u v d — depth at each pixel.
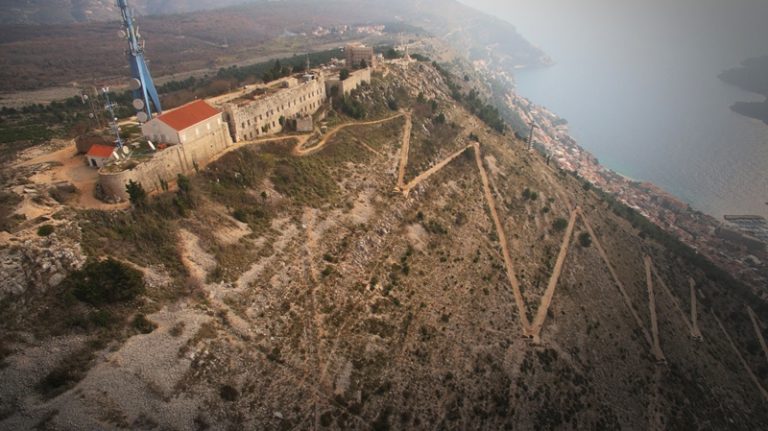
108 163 76.50
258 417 59.84
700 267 169.25
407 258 102.62
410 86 180.00
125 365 52.53
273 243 83.12
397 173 125.94
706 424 111.69
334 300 81.62
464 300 103.62
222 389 58.34
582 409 98.56
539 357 102.38
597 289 133.50
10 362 47.44
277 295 75.12
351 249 93.75
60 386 48.03
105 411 48.47
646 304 138.62
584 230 153.75
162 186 79.19
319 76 139.50
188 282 66.00
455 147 153.38
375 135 135.88
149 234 68.75
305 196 98.44
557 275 129.50
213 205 82.19
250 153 99.88
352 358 75.50
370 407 71.81
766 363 141.38
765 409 126.19
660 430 104.94
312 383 68.38
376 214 106.88
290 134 118.38
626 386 110.69
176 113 88.50
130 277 58.91
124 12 86.69
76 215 65.44
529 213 145.75
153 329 57.56
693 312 145.75
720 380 126.88
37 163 80.44
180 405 53.53
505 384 92.50
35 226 60.38
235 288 70.44
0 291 51.50
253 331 67.44
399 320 88.06
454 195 132.25
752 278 193.88
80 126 108.69
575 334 114.12
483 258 118.56
